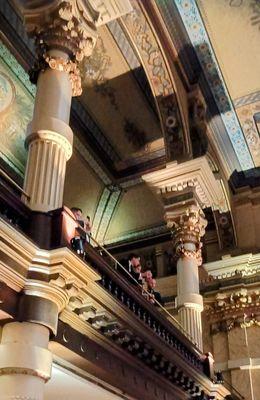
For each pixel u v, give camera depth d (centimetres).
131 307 801
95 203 1559
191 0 1192
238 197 1580
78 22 775
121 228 1600
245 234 1520
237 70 1342
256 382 1334
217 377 1126
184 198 1174
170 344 905
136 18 1167
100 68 1302
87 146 1436
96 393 800
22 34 1184
